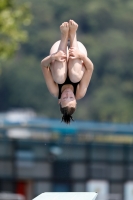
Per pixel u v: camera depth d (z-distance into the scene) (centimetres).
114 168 6619
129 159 6644
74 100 2838
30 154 6688
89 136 6950
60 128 6981
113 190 6569
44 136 7000
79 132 6988
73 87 2869
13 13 6188
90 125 7225
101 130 7000
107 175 6594
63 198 3219
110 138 6956
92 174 6619
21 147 6719
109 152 6656
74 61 2820
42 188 6650
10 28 6084
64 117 2841
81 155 6662
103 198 6419
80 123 7400
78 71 2825
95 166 6619
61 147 6756
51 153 6662
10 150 6681
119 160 6631
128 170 6631
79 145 6712
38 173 6662
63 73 2823
